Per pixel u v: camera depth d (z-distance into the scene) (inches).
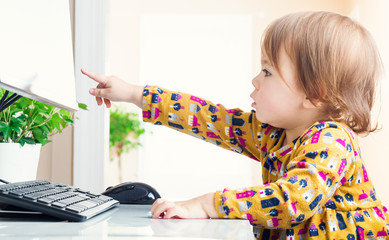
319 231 37.7
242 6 237.5
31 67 34.2
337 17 42.3
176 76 238.7
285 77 40.5
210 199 33.5
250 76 237.5
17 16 32.1
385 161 149.0
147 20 239.3
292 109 41.0
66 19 44.6
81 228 26.0
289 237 37.9
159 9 238.8
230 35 238.2
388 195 146.6
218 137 47.1
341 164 35.4
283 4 235.8
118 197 44.4
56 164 73.2
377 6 160.2
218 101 237.8
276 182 34.0
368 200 39.8
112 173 238.2
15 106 50.8
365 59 41.7
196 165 237.3
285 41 40.5
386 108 145.3
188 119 47.2
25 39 33.4
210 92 237.6
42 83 36.2
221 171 236.5
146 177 238.2
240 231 26.5
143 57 239.3
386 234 39.1
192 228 27.4
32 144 48.8
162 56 239.0
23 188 32.1
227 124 46.8
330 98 40.4
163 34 239.6
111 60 238.8
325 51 40.1
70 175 73.5
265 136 44.5
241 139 46.3
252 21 237.5
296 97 40.8
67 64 43.6
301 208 32.8
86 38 75.2
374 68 42.8
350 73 40.8
